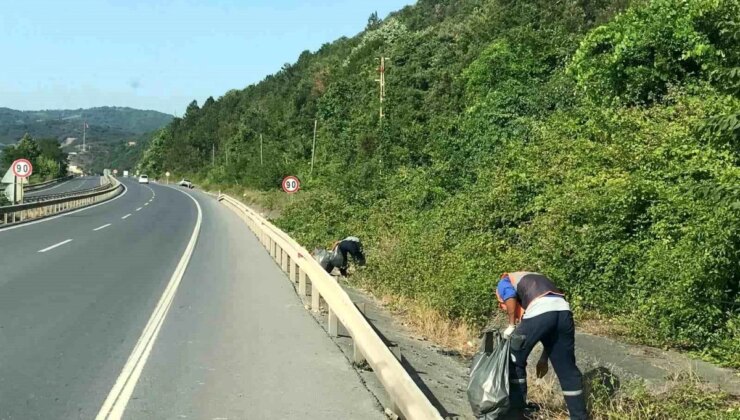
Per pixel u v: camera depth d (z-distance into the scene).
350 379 6.94
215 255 18.72
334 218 23.02
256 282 13.89
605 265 10.99
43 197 48.22
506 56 23.64
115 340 8.40
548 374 7.49
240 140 98.44
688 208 9.77
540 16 36.91
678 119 12.73
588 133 14.56
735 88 8.71
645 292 10.14
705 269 8.74
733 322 8.71
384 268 14.05
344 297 7.95
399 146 28.83
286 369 7.29
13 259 16.14
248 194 59.59
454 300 10.62
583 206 11.52
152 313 10.16
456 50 45.06
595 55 17.52
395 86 44.12
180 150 141.12
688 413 6.00
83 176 150.00
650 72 15.60
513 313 6.18
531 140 16.88
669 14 15.40
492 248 12.92
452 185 21.03
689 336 9.23
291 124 76.94
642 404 6.21
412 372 7.59
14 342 8.18
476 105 22.53
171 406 5.97
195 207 46.41
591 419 6.04
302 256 12.23
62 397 6.15
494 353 5.90
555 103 20.83
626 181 11.27
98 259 16.62
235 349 8.14
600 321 10.77
